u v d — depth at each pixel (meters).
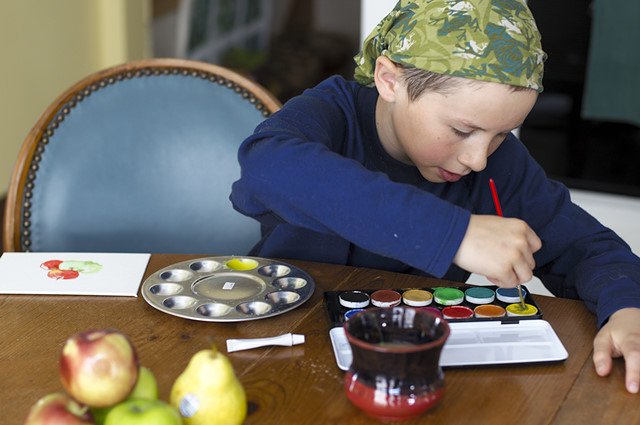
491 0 0.95
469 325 0.88
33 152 1.33
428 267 0.82
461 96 0.94
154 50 3.50
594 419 0.71
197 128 1.38
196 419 0.62
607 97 2.86
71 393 0.59
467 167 1.02
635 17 2.71
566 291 1.10
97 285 0.99
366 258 1.24
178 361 0.80
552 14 2.86
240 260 1.08
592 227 1.14
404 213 0.82
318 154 0.89
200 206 1.39
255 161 0.92
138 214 1.38
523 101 0.95
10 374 0.77
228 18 3.31
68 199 1.34
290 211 0.89
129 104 1.37
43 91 3.12
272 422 0.69
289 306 0.92
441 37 0.95
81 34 3.29
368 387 0.68
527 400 0.74
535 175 1.24
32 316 0.91
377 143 1.19
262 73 3.33
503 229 0.82
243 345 0.82
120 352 0.58
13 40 2.89
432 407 0.72
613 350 0.83
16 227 1.32
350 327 0.69
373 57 1.14
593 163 2.96
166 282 0.99
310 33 3.20
